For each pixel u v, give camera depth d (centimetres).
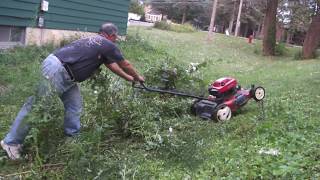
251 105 519
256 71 981
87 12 981
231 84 469
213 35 2355
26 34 802
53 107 303
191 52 1317
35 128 289
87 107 415
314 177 285
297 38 3934
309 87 673
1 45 749
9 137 312
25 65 630
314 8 1542
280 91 635
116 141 370
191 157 328
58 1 876
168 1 4462
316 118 446
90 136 317
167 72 487
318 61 1285
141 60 888
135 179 290
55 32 883
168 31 2345
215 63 1130
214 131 403
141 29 2123
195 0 4369
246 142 369
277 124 418
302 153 331
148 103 441
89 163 284
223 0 4047
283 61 1377
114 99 384
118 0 1090
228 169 306
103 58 333
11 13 751
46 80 309
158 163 323
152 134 367
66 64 318
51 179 283
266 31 1630
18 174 291
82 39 331
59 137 318
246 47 1827
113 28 347
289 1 2662
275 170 293
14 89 495
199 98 454
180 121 431
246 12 4009
